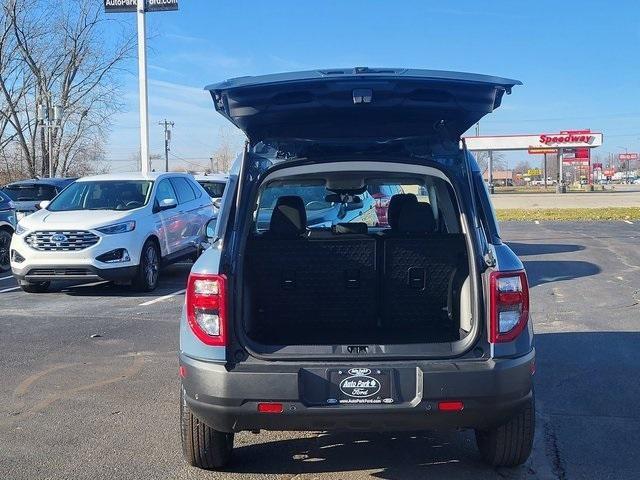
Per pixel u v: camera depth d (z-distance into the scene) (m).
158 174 12.38
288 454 4.71
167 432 5.08
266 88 3.94
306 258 4.42
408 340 4.10
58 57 34.31
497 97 4.11
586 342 7.64
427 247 4.42
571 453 4.68
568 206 38.34
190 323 3.85
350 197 5.95
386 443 4.90
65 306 9.93
